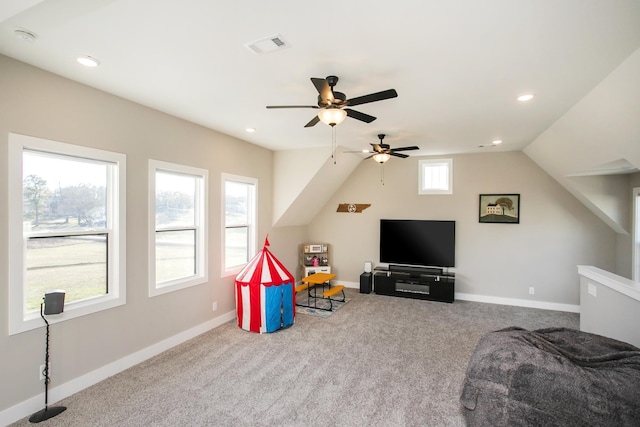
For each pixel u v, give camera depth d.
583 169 4.21
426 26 1.88
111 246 3.08
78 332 2.77
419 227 6.04
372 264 6.57
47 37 2.03
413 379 3.00
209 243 4.24
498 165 5.64
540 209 5.39
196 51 2.21
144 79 2.69
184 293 3.86
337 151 5.48
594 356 2.12
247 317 4.18
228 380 2.96
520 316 4.90
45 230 2.62
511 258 5.55
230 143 4.62
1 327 2.29
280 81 2.72
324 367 3.22
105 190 3.05
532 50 2.13
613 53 2.14
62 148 2.63
